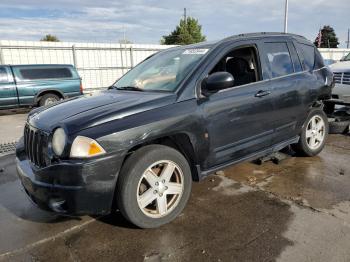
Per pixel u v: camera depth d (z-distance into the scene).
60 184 2.80
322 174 4.45
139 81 4.04
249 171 4.61
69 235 3.16
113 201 3.01
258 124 3.97
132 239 3.05
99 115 2.97
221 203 3.68
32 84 11.99
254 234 3.05
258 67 4.08
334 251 2.76
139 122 2.99
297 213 3.40
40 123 3.18
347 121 6.55
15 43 16.86
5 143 7.24
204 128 3.41
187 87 3.39
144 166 3.01
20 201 3.96
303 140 4.86
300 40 4.91
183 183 3.33
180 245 2.93
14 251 2.94
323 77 5.00
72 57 18.64
